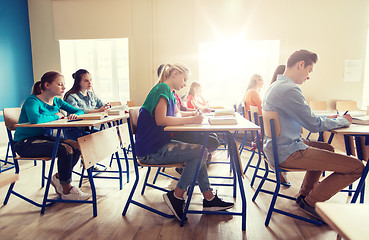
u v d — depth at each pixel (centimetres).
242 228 158
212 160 335
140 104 512
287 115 158
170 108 173
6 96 462
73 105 268
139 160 174
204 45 500
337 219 45
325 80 480
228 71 502
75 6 504
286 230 158
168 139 170
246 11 478
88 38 507
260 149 229
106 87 534
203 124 163
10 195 220
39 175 278
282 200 204
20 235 155
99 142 193
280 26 474
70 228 163
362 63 471
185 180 165
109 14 499
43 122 187
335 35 469
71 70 534
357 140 184
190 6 486
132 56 503
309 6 468
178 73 175
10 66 470
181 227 162
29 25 516
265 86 501
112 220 174
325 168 152
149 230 160
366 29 463
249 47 494
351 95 479
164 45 496
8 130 202
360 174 150
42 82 207
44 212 187
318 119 153
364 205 50
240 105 371
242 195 158
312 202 162
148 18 492
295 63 162
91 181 179
